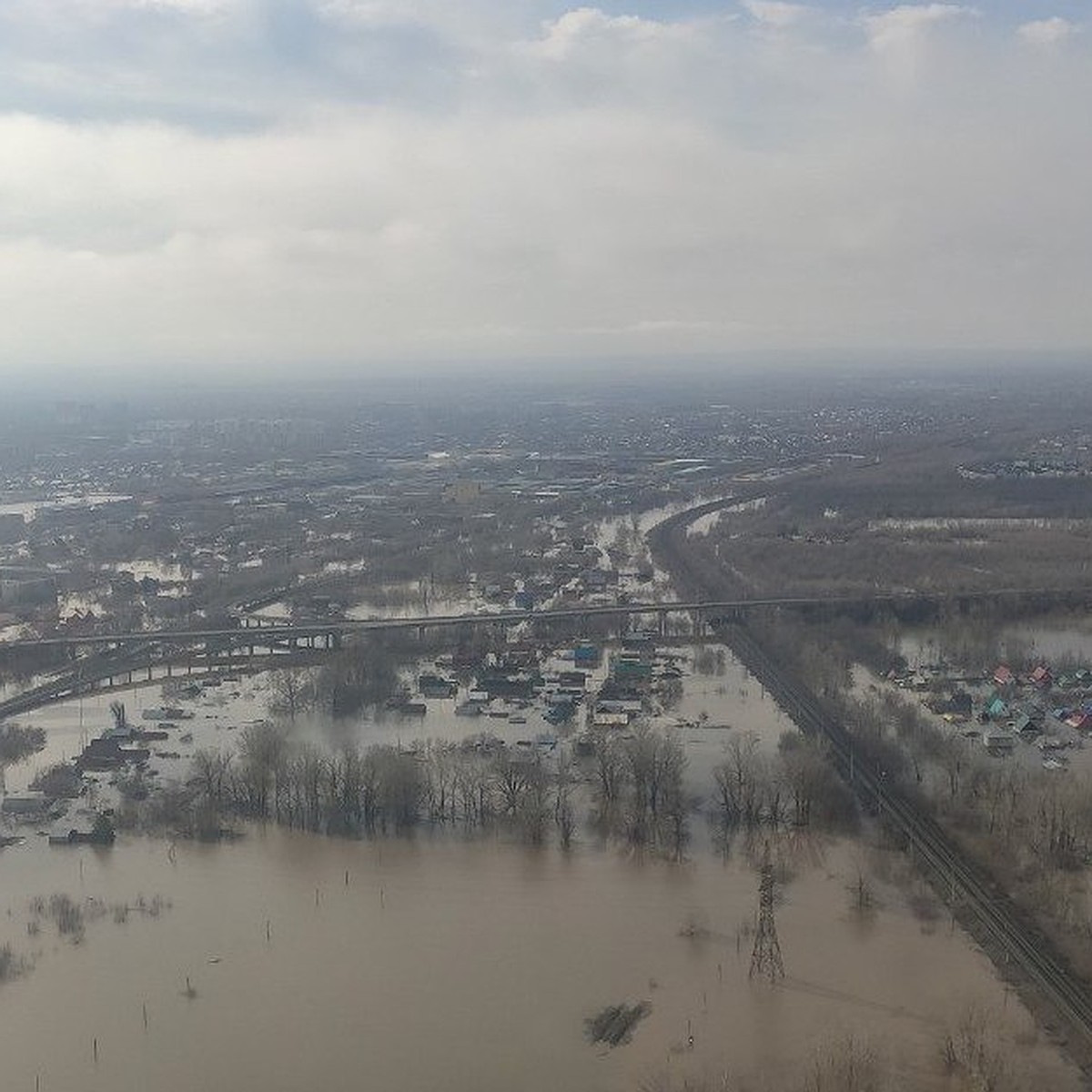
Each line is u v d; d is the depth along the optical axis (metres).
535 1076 185.62
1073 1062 184.75
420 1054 191.12
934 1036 193.12
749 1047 191.38
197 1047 193.62
